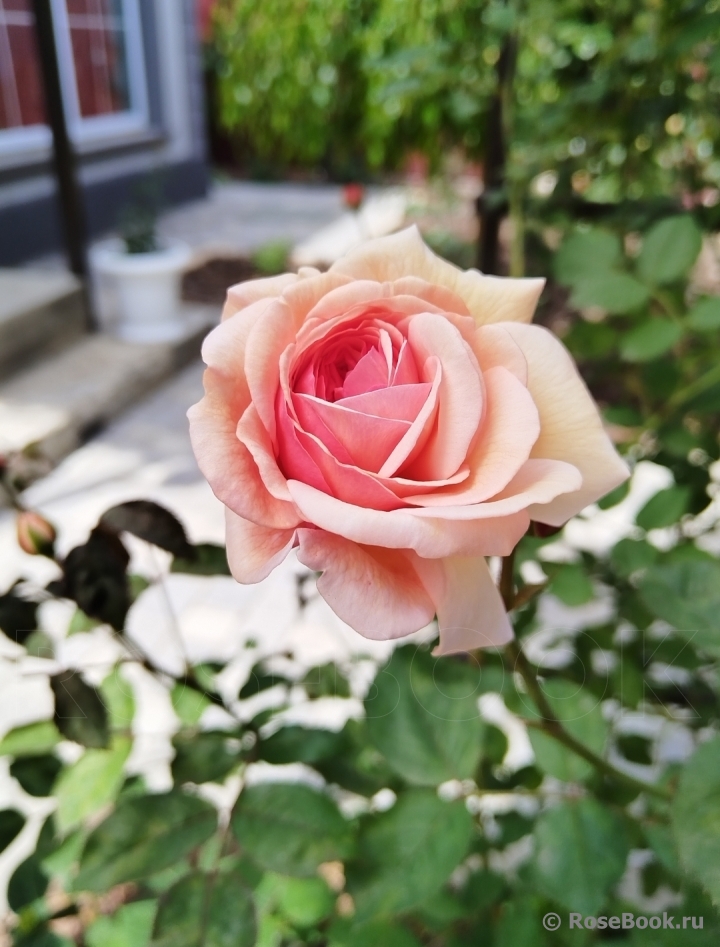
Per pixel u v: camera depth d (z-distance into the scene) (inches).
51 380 52.7
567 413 7.3
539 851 9.2
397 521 6.2
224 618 30.9
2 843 11.6
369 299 7.5
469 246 53.4
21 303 54.7
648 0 18.2
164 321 61.2
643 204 18.4
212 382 7.2
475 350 7.3
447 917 10.3
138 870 9.2
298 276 8.4
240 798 9.6
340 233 97.3
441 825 9.3
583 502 7.1
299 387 7.2
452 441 6.6
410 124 49.3
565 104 18.7
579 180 22.7
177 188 110.7
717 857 7.1
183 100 108.9
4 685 24.9
